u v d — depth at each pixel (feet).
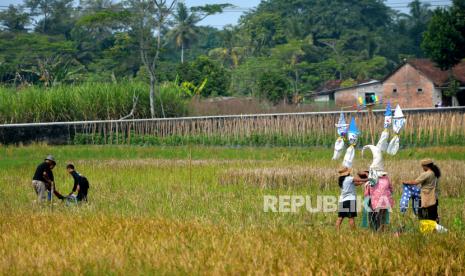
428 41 274.57
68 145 188.03
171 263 56.70
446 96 288.51
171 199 98.99
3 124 196.13
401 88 297.33
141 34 230.27
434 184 76.33
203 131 188.75
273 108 250.98
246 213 85.40
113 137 192.03
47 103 208.64
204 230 70.23
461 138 176.65
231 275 53.72
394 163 128.06
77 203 95.71
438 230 72.69
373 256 58.65
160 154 168.86
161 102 222.48
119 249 61.05
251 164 138.00
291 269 54.90
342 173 78.48
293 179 114.11
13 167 143.13
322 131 180.14
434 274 55.72
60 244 64.18
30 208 93.04
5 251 62.03
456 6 272.72
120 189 111.75
